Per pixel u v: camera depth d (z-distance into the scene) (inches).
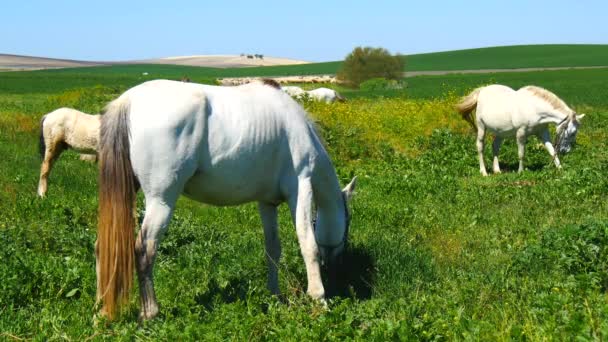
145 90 228.5
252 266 299.3
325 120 809.5
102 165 223.9
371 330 211.2
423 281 283.3
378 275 287.4
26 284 254.8
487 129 636.1
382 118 878.4
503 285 264.7
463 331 209.3
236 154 234.7
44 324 224.2
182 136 224.4
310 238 252.4
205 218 406.9
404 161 647.8
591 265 277.9
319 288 253.6
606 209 407.5
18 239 320.2
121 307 221.8
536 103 591.8
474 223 389.1
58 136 472.4
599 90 2005.4
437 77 3454.7
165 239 336.2
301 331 210.2
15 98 1845.5
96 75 3964.1
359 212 412.8
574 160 636.1
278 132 245.3
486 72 4082.2
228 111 234.1
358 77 2965.1
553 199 445.4
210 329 216.2
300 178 252.5
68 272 266.1
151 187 224.7
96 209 397.4
